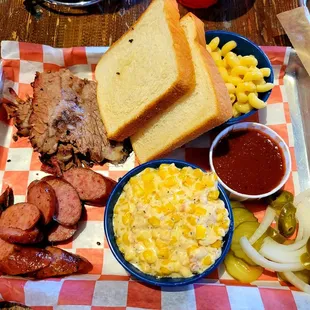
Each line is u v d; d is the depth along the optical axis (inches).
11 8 15.0
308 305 10.2
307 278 11.0
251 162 11.8
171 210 9.7
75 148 12.5
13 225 10.8
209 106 11.1
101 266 11.6
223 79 12.2
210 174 10.4
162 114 12.0
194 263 9.5
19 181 12.7
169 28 11.4
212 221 9.8
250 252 10.9
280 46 14.1
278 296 10.4
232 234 10.3
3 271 10.7
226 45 12.6
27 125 12.7
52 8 15.0
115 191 11.0
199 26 12.1
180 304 10.1
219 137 11.9
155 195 10.1
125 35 12.9
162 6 11.8
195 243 9.7
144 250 9.8
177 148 12.9
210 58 11.7
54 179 11.9
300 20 13.7
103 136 12.7
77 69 14.1
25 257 10.6
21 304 10.6
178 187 10.1
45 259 10.7
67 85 12.8
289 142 13.2
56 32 14.7
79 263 10.9
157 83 11.4
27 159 12.9
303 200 11.9
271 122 13.4
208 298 10.2
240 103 12.1
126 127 12.0
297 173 12.8
